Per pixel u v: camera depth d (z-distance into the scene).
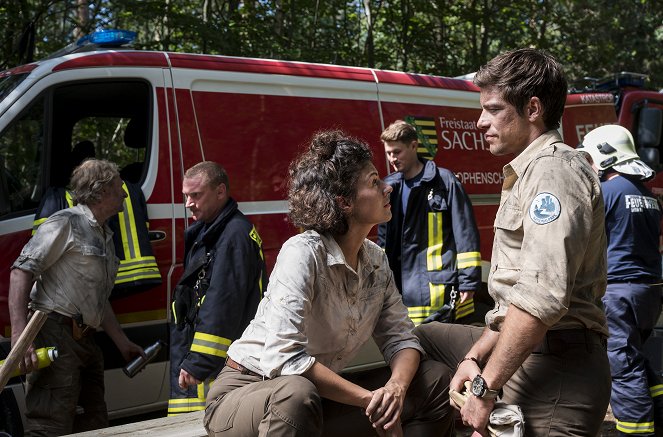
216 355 3.40
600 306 2.41
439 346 2.91
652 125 8.04
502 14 12.45
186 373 3.39
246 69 4.77
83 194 3.78
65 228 3.72
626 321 4.32
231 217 3.62
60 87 4.24
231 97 4.68
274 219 4.69
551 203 2.20
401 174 4.82
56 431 3.74
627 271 4.35
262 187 4.68
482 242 5.61
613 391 4.35
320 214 2.44
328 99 5.05
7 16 8.98
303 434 2.30
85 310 3.79
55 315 3.74
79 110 4.64
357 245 2.53
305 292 2.40
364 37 12.38
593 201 2.27
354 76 5.22
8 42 9.19
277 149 4.77
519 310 2.21
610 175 4.50
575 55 14.12
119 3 9.54
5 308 3.95
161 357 4.38
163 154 4.42
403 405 2.63
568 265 2.17
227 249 3.51
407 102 5.44
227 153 4.60
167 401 4.49
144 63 4.45
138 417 4.97
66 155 4.64
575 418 2.34
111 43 4.65
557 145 2.33
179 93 4.51
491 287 2.45
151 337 4.33
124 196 3.90
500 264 2.41
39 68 4.25
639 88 8.26
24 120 4.15
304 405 2.29
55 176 4.57
